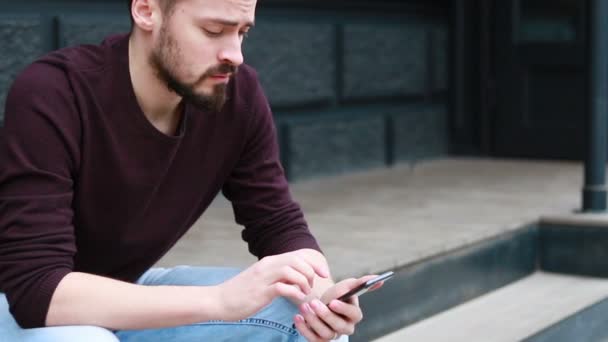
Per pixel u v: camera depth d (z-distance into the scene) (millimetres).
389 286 3578
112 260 2240
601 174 4633
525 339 3580
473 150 6879
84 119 2025
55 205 1979
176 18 1956
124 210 2141
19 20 4137
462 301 4023
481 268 4152
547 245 4598
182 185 2219
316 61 5840
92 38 4480
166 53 1977
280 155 5645
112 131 2055
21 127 1979
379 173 6137
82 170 2059
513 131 6773
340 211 4773
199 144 2199
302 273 1950
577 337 3982
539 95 6699
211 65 1970
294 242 2309
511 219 4512
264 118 2314
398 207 4883
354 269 3438
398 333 3604
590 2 4520
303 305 2023
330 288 2049
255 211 2348
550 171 6191
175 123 2141
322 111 5973
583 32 6496
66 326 1934
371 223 4438
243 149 2314
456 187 5551
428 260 3803
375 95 6301
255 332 2225
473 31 6820
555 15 6582
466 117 6895
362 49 6180
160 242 2266
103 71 2043
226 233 4230
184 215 2266
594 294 4234
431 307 3826
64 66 2025
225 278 2350
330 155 5973
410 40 6574
